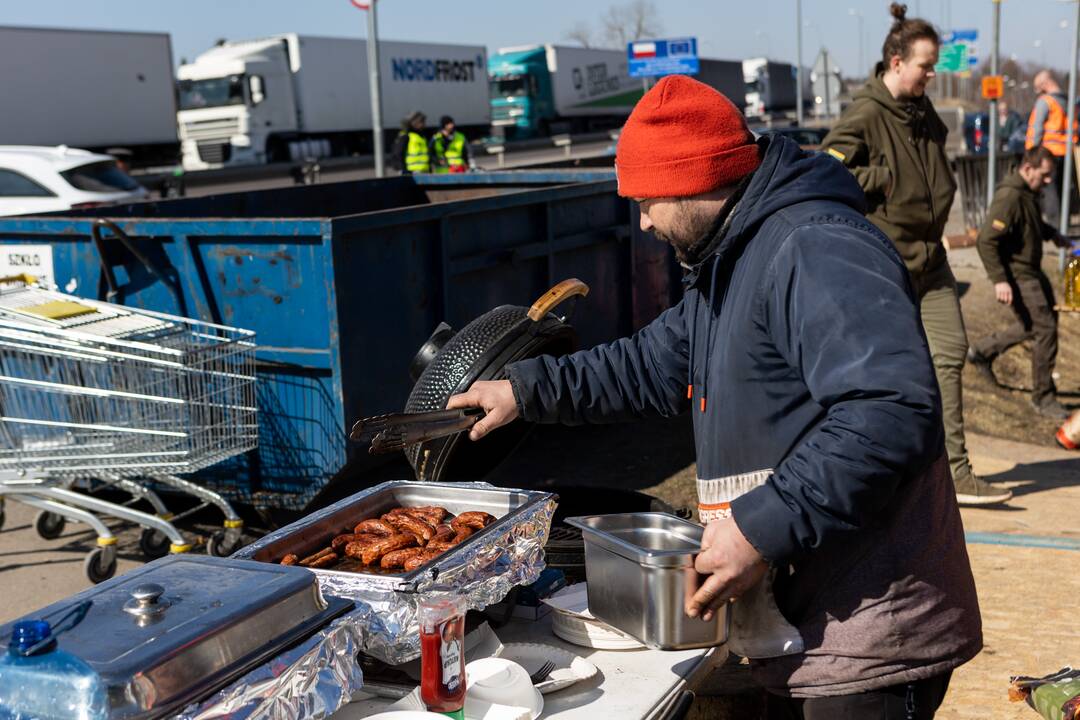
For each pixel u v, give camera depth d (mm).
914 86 5102
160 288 5199
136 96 28875
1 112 25703
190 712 1620
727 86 47719
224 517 5730
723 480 2109
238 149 31844
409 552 2287
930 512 2020
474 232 5699
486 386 2572
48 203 14664
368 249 4988
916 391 1755
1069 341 10961
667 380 2496
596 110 45312
